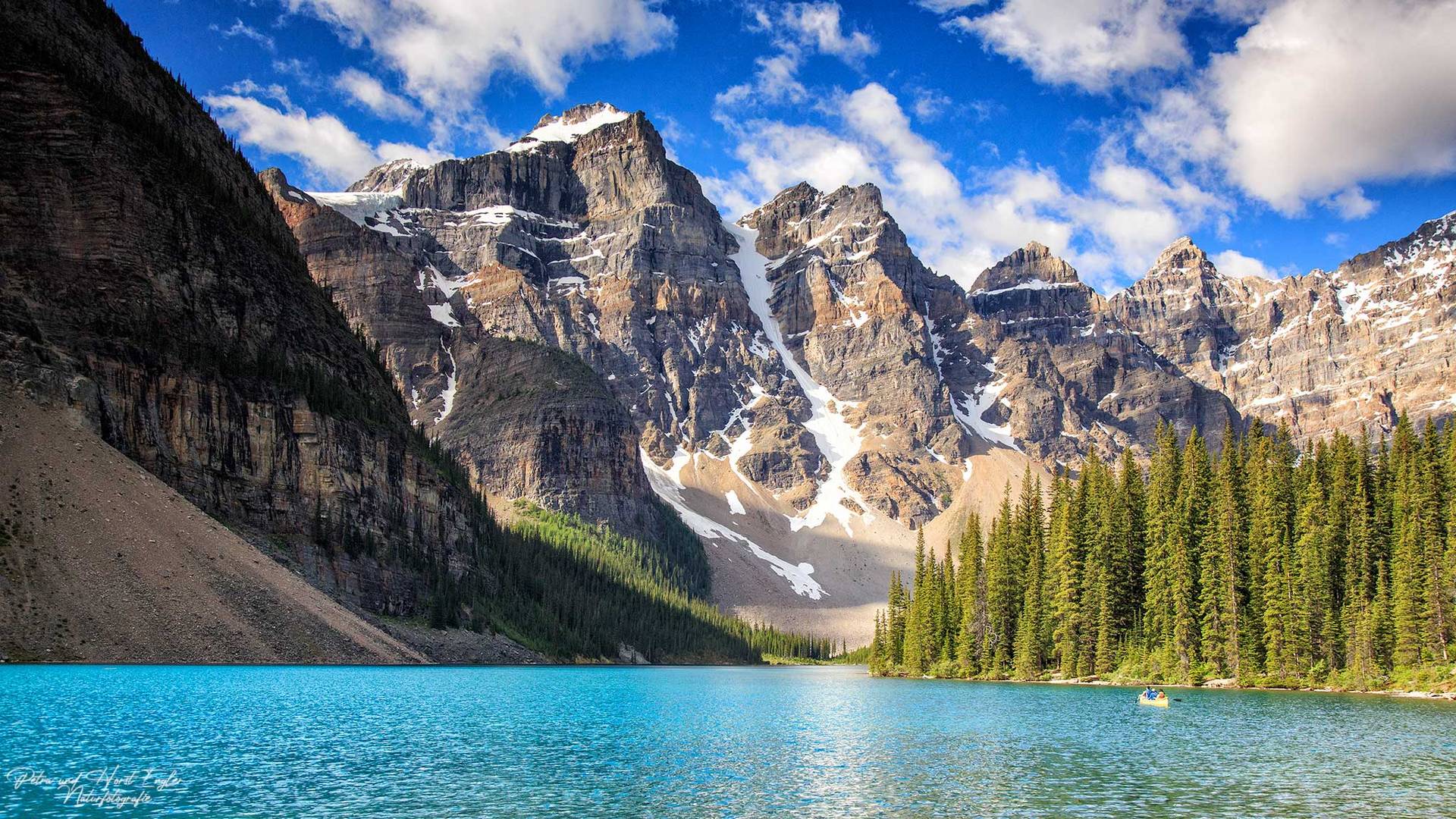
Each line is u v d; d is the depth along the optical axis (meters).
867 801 63.72
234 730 81.88
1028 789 67.62
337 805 58.88
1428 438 141.38
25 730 77.00
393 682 135.75
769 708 122.62
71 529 122.25
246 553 144.62
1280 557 146.62
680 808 61.09
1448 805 63.34
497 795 62.97
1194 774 73.12
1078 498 172.50
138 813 56.03
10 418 130.62
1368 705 120.06
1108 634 160.38
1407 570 134.88
